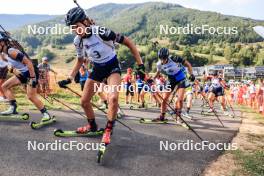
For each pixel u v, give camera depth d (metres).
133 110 10.22
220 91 11.26
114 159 4.19
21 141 4.64
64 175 3.57
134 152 4.54
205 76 16.20
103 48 4.32
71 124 5.92
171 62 7.21
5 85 6.16
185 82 7.47
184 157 4.54
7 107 7.33
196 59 115.75
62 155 4.20
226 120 9.22
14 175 3.47
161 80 11.61
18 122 5.78
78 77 9.55
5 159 3.88
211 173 4.04
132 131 5.78
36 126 5.41
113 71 4.45
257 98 15.16
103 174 3.68
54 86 15.55
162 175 3.82
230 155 4.87
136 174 3.78
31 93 5.58
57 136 5.01
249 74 90.31
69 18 4.20
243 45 154.12
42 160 3.97
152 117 8.23
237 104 22.19
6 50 5.26
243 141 5.91
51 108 8.09
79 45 4.75
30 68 5.34
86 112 5.02
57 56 147.12
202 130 6.66
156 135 5.66
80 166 3.87
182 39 138.00
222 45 149.38
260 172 4.16
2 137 4.75
